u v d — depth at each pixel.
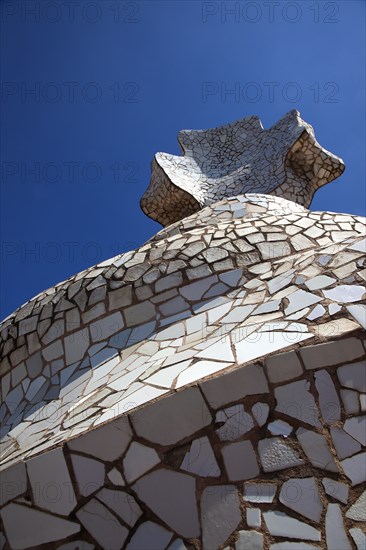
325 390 2.39
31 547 2.23
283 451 2.29
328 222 4.80
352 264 3.17
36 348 4.39
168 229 5.71
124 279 4.30
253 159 10.28
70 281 4.63
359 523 2.14
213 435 2.34
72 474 2.30
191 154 11.16
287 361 2.43
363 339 2.47
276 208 5.88
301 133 9.25
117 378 3.34
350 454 2.28
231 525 2.17
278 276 3.68
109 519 2.23
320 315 2.79
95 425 2.44
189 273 4.17
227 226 4.64
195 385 2.39
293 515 2.17
